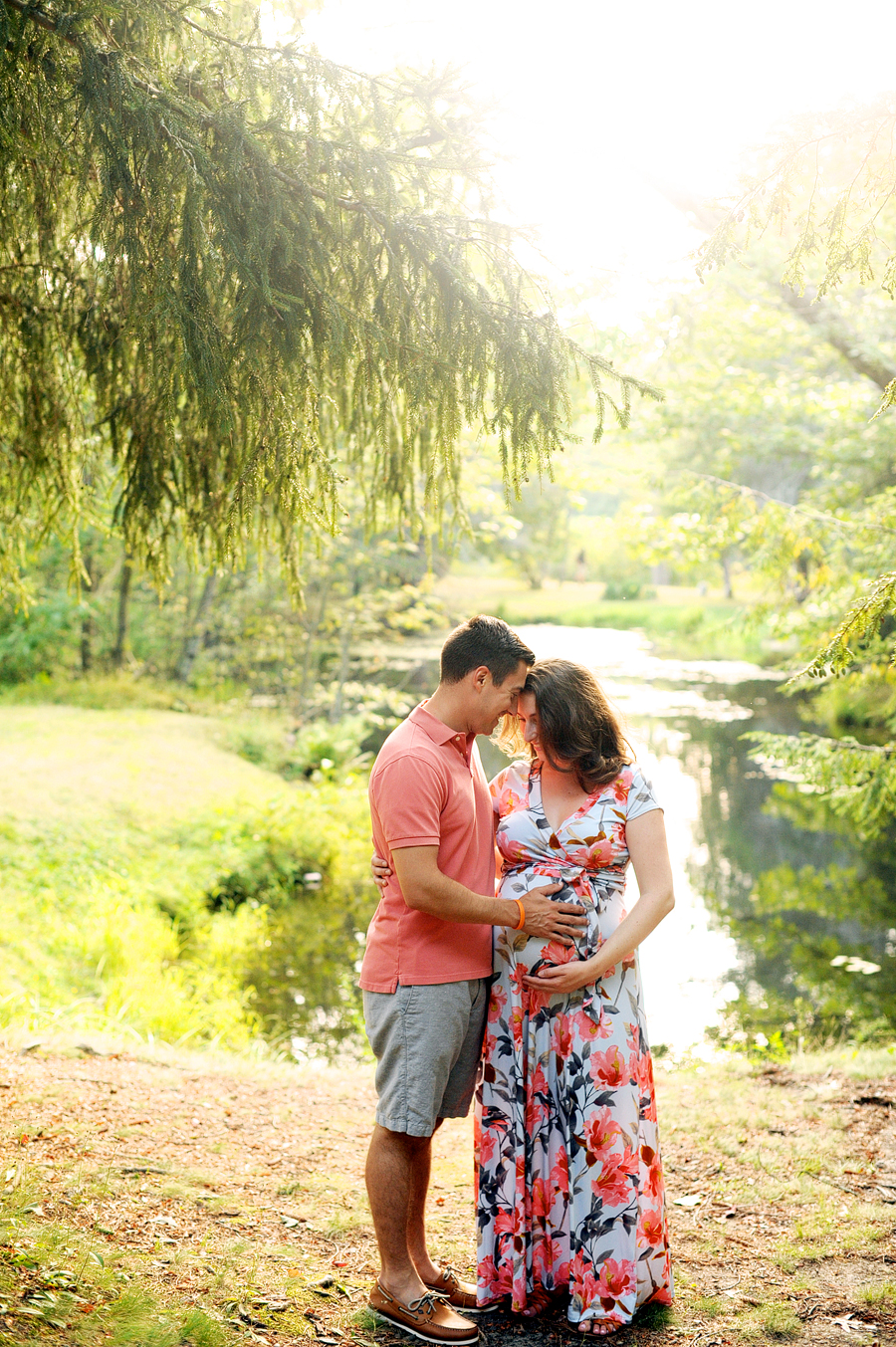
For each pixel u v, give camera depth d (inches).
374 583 589.0
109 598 692.7
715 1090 178.2
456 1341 94.4
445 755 98.4
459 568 2005.4
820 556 335.0
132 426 131.3
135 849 370.6
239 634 677.3
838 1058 197.9
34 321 132.1
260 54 104.0
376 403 118.2
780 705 768.3
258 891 379.9
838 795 245.8
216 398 100.6
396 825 93.6
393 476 131.5
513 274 111.4
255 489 108.2
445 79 109.3
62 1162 125.0
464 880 99.0
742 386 456.1
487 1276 100.7
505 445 112.0
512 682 99.3
